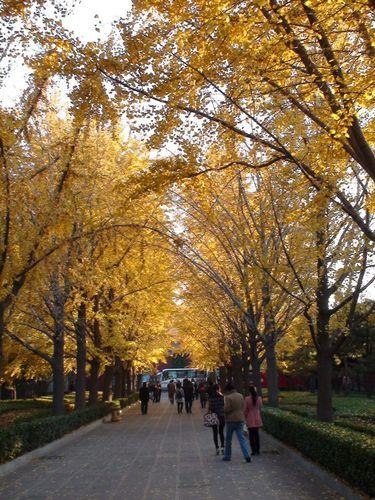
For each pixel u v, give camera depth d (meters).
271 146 9.71
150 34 9.07
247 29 8.23
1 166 12.85
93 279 20.11
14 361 29.02
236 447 17.09
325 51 8.42
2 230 13.37
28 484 11.27
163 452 16.25
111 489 10.65
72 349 29.20
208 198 16.31
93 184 16.08
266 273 14.67
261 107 9.92
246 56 8.48
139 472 12.65
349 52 8.82
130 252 23.20
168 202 18.47
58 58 9.34
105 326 26.70
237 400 14.02
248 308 20.27
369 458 8.37
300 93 9.10
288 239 16.56
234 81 9.14
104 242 18.94
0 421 23.73
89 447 17.69
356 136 8.52
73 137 14.20
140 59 9.18
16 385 47.41
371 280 14.34
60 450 16.92
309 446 12.29
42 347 27.89
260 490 10.16
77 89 9.64
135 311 30.94
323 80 8.47
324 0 7.70
